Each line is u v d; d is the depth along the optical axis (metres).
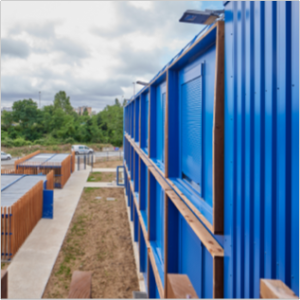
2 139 52.75
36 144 56.72
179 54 4.23
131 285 8.29
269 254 1.68
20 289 7.84
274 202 1.66
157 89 7.57
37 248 10.45
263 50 1.79
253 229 1.86
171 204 4.73
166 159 4.86
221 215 2.38
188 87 4.24
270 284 1.38
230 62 2.19
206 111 3.38
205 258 3.31
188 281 2.17
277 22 1.65
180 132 4.71
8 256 9.65
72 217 14.19
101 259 9.88
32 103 63.78
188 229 4.09
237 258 2.06
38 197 13.20
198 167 3.71
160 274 5.49
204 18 2.82
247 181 1.93
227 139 2.26
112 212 15.25
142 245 9.23
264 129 1.77
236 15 2.10
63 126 63.25
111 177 25.28
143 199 9.80
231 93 2.16
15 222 10.01
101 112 72.44
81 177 24.89
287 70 1.56
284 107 1.58
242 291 1.97
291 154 1.54
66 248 10.67
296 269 1.48
